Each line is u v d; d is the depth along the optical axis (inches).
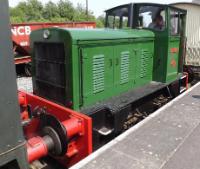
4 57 88.0
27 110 172.7
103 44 168.6
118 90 191.0
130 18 226.7
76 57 151.3
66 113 144.3
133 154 131.7
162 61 224.4
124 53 189.3
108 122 167.9
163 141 146.1
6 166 99.2
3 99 89.6
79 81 156.7
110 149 136.0
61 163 155.3
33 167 152.3
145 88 212.7
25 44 420.2
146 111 219.9
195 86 269.6
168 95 241.8
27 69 420.8
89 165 121.3
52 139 137.7
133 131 157.6
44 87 178.5
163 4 210.5
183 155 132.4
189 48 389.4
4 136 91.4
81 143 141.9
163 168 121.2
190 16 397.7
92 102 168.7
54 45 160.4
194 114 187.2
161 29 218.8
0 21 85.2
